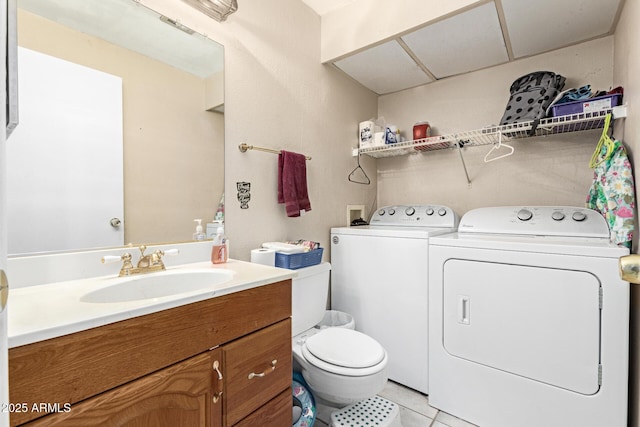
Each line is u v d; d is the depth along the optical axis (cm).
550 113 160
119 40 111
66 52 99
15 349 53
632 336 123
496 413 142
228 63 146
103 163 106
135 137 115
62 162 98
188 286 112
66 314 64
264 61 164
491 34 172
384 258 186
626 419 114
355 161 240
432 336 163
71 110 100
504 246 141
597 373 119
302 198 172
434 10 158
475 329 149
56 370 58
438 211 208
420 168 244
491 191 211
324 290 171
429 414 156
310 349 136
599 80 173
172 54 126
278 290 107
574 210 159
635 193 118
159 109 122
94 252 104
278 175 168
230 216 146
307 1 191
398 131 235
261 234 162
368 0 184
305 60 192
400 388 179
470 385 150
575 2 144
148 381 70
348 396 122
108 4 108
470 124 219
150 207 119
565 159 185
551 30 167
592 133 177
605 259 118
